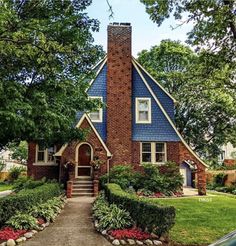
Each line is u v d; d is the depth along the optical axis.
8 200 11.04
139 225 11.10
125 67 25.84
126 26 26.33
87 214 15.09
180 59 39.38
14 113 10.23
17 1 11.93
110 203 15.06
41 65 11.29
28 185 20.98
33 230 11.16
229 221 13.24
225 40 13.37
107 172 23.72
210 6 12.13
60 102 13.07
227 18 12.06
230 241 3.37
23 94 11.56
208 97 35.47
